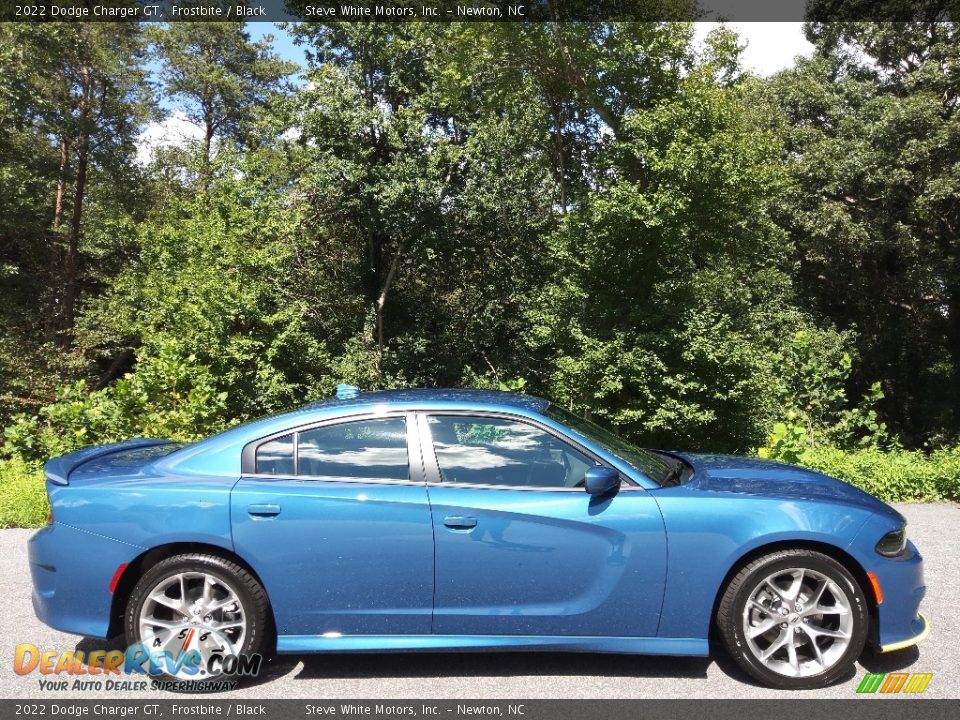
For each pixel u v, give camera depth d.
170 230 18.23
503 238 23.02
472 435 3.73
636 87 16.64
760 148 15.12
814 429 9.84
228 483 3.64
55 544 3.63
